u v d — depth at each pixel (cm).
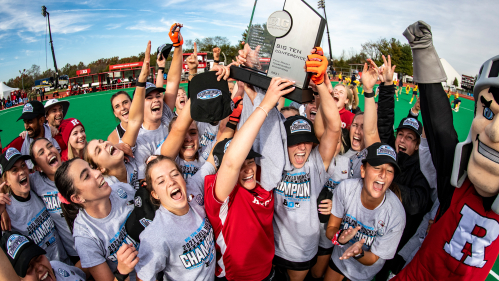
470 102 2444
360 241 253
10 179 304
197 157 375
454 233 206
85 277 276
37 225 323
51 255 333
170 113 469
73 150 452
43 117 513
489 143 164
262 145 244
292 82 195
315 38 185
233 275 262
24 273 199
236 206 245
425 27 201
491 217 186
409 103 2184
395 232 265
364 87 314
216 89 206
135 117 365
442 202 229
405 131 341
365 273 293
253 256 253
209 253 240
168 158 235
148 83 454
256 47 208
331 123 252
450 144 213
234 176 208
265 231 259
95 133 1463
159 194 223
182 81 3781
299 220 284
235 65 219
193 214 239
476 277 203
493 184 170
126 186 322
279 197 286
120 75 4547
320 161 287
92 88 3831
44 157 345
